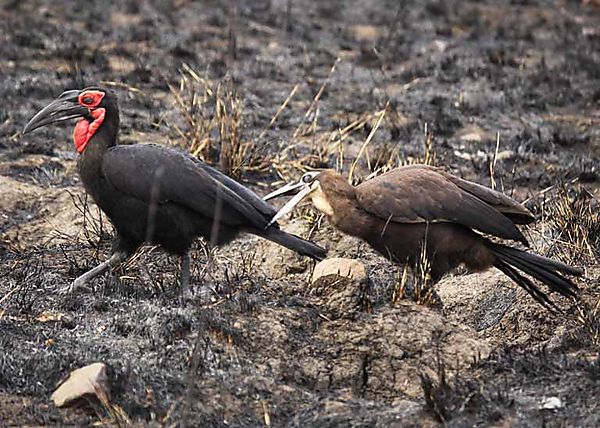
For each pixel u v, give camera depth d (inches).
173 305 856.3
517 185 1233.4
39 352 775.7
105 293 885.2
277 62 1708.9
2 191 1107.9
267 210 882.8
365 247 1002.1
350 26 2004.2
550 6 2241.6
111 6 2023.9
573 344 849.5
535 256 872.9
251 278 922.1
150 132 1330.0
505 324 895.7
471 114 1503.4
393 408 754.2
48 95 1466.5
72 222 1058.7
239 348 802.8
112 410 709.3
